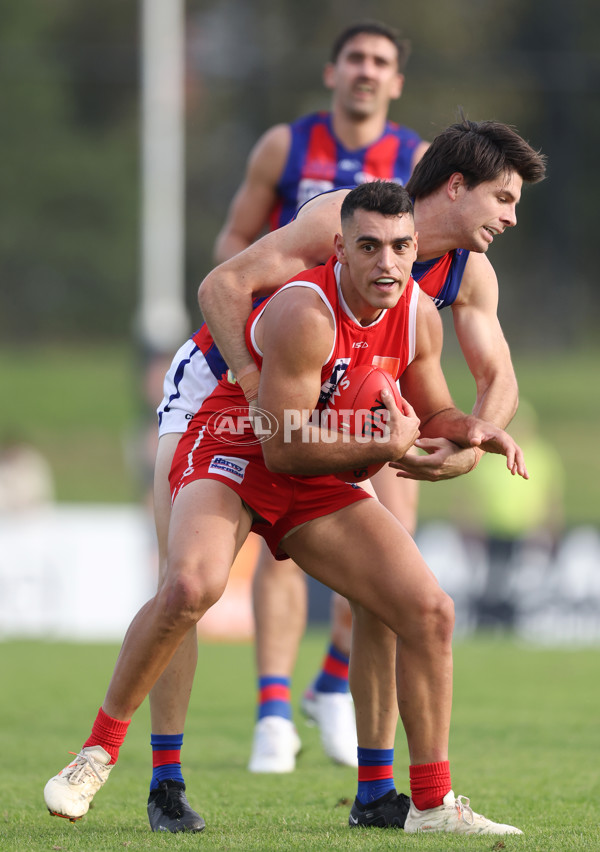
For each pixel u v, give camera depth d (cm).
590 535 4138
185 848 1218
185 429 1466
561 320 12275
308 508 1333
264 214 2175
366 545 1315
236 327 1352
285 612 1916
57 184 13225
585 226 12712
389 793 1385
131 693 1323
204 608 1275
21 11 13512
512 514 4419
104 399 10844
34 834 1324
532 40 12719
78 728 2217
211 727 2303
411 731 1321
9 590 4088
